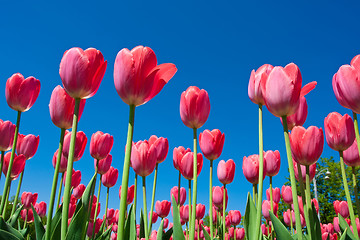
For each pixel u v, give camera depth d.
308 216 0.44
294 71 0.40
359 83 0.43
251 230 0.46
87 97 0.42
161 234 0.60
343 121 0.51
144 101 0.38
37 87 0.68
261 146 0.46
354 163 0.55
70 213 0.88
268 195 0.99
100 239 0.64
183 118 0.56
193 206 0.51
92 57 0.41
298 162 0.47
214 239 0.63
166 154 0.73
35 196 1.24
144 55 0.38
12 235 0.47
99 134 0.73
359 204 0.51
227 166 0.70
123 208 0.34
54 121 0.48
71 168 0.39
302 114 0.56
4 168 0.83
